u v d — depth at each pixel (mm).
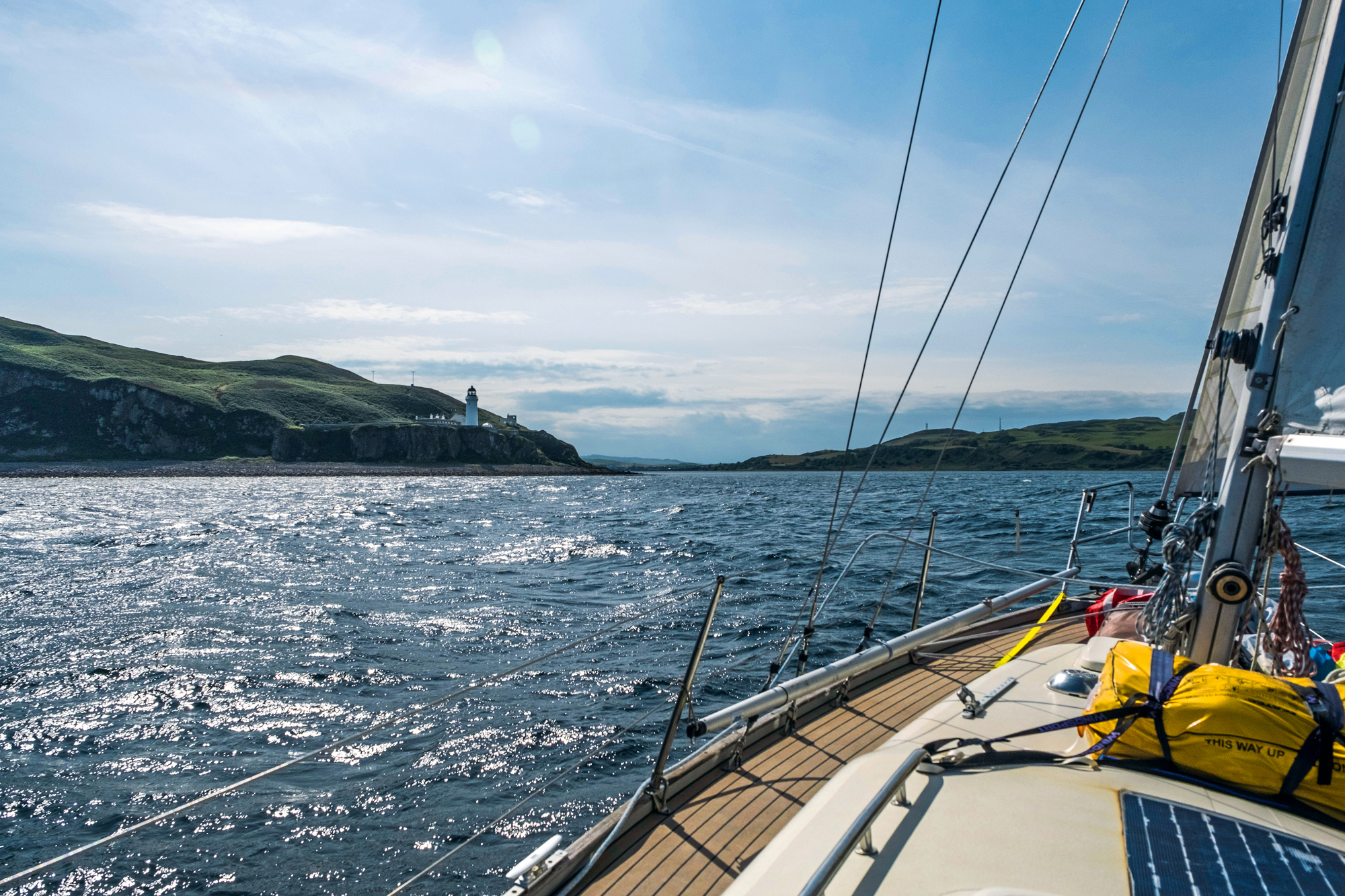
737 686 9852
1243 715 2381
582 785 7445
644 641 12414
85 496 70562
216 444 153125
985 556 16969
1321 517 18406
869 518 32625
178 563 24141
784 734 3949
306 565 23453
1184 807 2283
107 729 9469
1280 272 2682
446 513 47656
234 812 7227
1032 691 3652
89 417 146500
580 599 16953
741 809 3188
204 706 10188
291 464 152375
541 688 10273
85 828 7082
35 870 2355
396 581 19969
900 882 2006
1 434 139250
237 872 6281
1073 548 5465
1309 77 2781
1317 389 2607
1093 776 2523
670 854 2877
